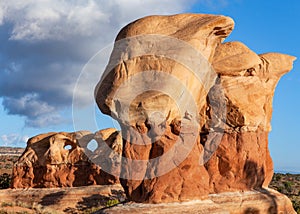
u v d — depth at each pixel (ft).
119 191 113.19
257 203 61.77
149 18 53.01
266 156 70.38
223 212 50.01
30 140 130.62
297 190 169.27
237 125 63.93
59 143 124.26
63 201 111.14
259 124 66.54
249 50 66.13
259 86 67.10
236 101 63.05
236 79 64.23
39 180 123.24
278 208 63.93
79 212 105.60
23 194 118.01
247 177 64.03
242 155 63.67
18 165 125.90
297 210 80.69
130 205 47.19
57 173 121.80
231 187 62.54
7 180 163.12
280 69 71.92
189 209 47.11
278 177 249.14
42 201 113.39
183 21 53.36
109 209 46.96
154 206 46.34
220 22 52.90
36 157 125.59
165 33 51.96
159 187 47.29
